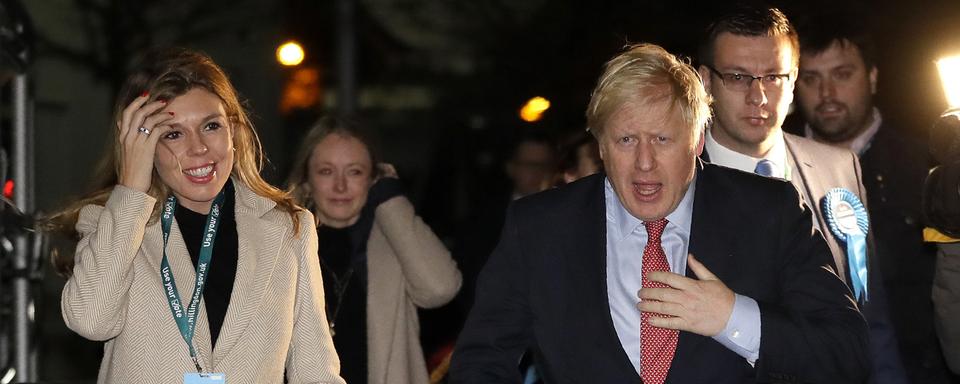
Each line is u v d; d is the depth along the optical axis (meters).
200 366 3.42
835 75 5.04
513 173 6.84
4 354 5.91
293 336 3.63
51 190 14.97
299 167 4.83
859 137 5.11
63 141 15.05
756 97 4.11
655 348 3.30
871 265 4.21
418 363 4.87
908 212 4.88
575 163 5.09
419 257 4.75
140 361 3.41
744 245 3.34
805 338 3.19
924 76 7.20
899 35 7.31
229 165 3.53
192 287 3.50
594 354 3.32
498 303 3.48
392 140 24.17
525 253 3.46
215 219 3.60
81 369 11.45
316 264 3.67
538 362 3.47
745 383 3.28
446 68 19.80
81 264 3.38
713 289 3.18
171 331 3.44
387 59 20.58
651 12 10.94
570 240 3.42
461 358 3.48
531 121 8.28
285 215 3.66
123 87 3.54
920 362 4.81
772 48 4.11
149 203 3.41
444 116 19.02
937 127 3.72
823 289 3.31
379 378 4.68
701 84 3.28
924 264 4.84
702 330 3.17
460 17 17.05
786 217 3.37
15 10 5.64
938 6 7.22
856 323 3.29
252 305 3.49
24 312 5.75
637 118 3.18
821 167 4.29
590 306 3.35
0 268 5.66
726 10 4.24
